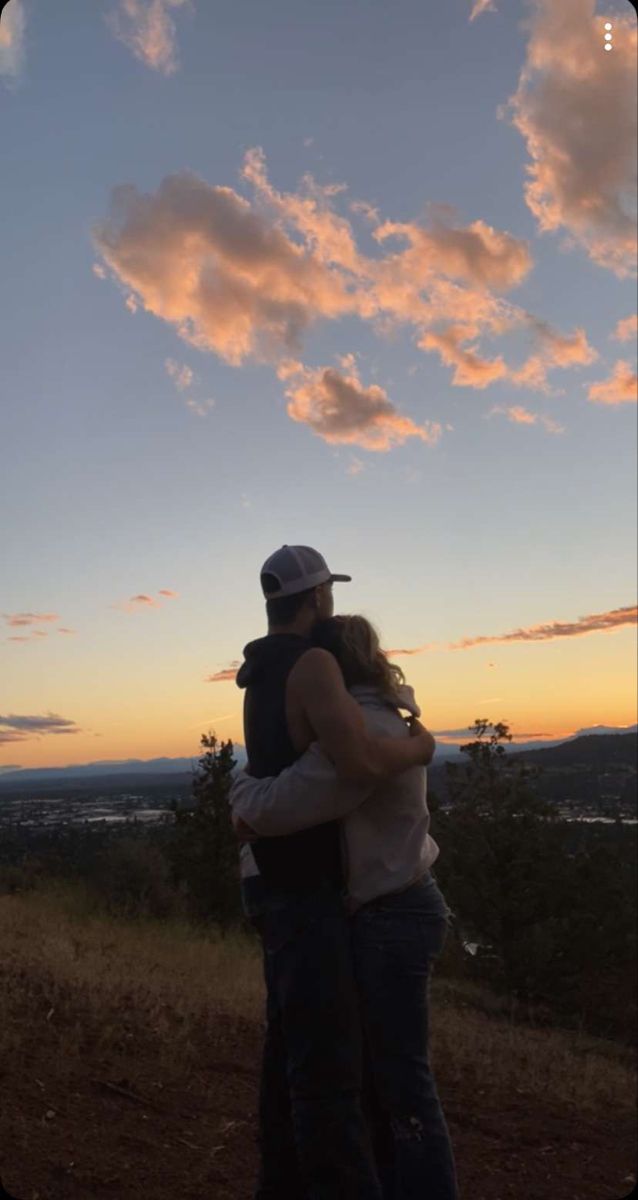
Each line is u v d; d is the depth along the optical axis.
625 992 14.44
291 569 2.82
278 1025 2.89
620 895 14.52
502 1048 7.56
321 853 2.61
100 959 7.23
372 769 2.53
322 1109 2.54
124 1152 3.79
